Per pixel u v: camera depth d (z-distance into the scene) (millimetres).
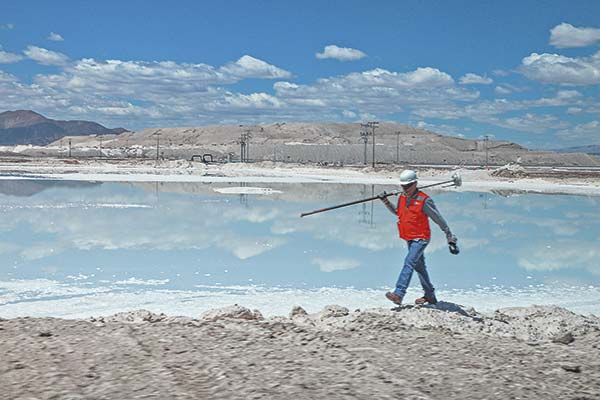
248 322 7180
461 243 21891
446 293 13375
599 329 8156
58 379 4520
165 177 77750
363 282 14562
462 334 7047
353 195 47656
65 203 36594
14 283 13961
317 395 4266
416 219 8438
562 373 5129
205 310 11414
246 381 4539
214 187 56219
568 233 25359
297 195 46969
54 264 16594
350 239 22547
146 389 4324
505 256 18953
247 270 16047
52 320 6859
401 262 17594
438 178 80562
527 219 30953
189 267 16391
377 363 5211
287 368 4941
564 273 16047
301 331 6551
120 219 28453
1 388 4309
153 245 20453
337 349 5719
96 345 5578
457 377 4848
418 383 4637
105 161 146375
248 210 33812
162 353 5355
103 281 14336
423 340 6328
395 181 75562
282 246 20594
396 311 8102
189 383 4484
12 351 5293
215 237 22719
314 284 14258
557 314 9070
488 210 35906
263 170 116750
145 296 12719
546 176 82188
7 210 31688
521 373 5043
